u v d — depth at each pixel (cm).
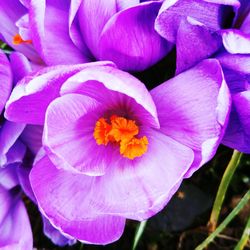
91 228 24
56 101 22
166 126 23
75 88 22
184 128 22
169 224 27
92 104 22
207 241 26
